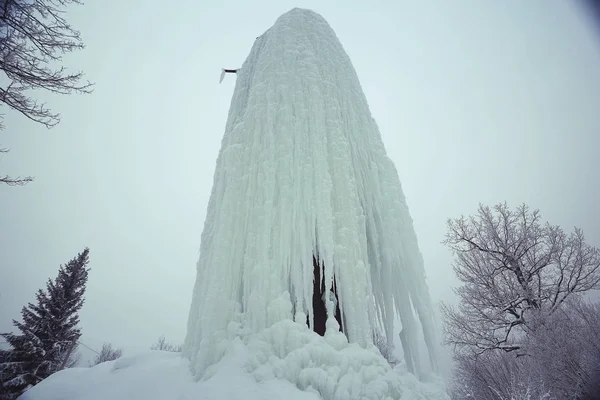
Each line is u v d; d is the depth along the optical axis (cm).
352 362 338
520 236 1238
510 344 1165
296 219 449
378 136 614
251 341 350
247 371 314
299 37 662
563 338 849
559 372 792
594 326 900
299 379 313
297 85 573
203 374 331
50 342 1580
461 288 1347
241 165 504
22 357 1447
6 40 546
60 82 592
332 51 677
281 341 347
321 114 546
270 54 632
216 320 371
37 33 577
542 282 1220
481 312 1228
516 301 1181
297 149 501
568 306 1079
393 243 492
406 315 476
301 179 481
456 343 1255
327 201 463
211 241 489
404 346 467
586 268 1159
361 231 473
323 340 362
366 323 396
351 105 604
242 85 679
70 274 1839
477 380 1184
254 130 531
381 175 554
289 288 433
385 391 318
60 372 401
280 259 417
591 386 751
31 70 568
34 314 1642
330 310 425
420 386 371
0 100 558
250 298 385
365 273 433
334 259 437
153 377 338
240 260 426
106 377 363
